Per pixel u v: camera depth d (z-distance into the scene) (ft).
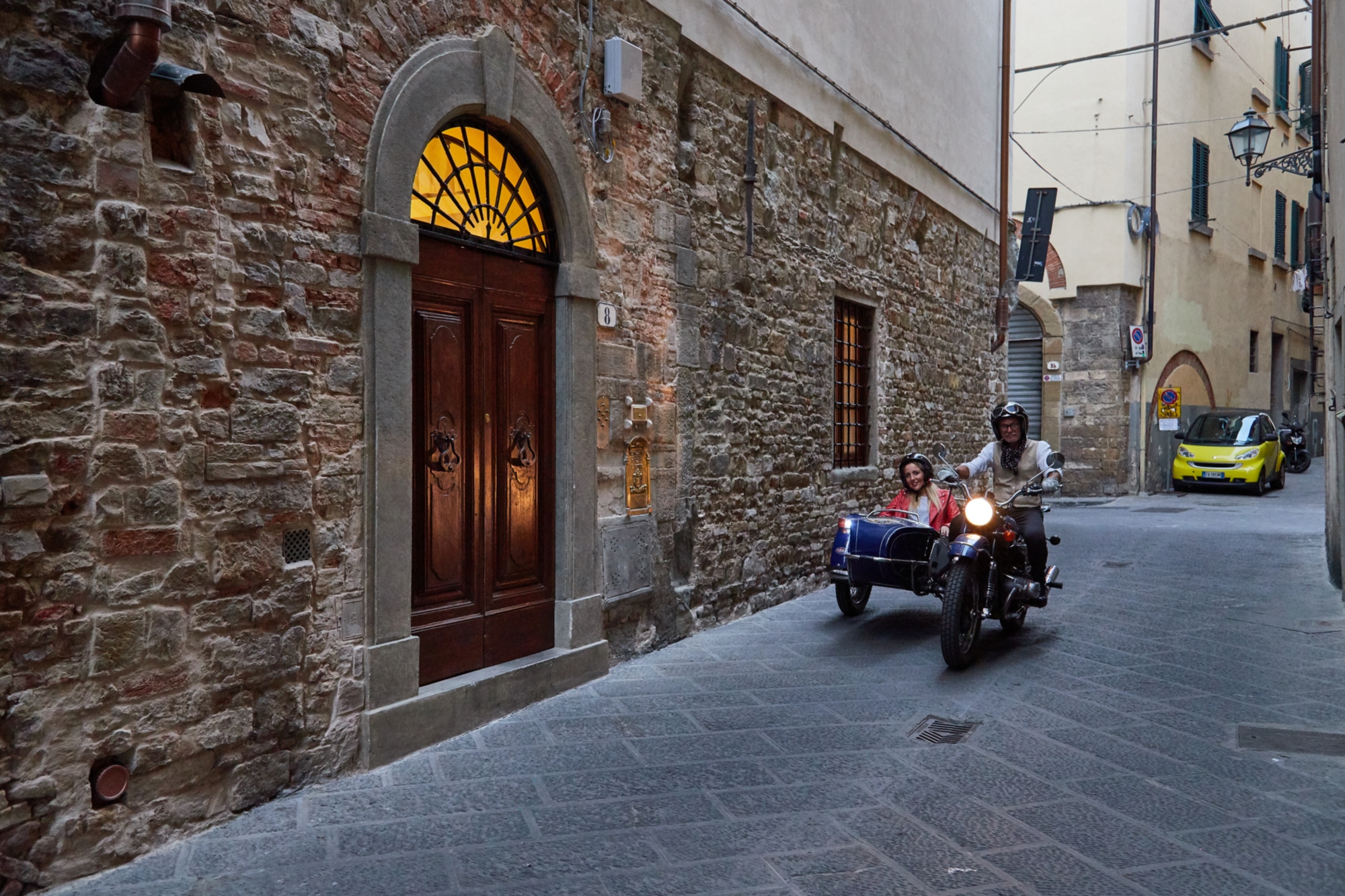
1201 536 40.40
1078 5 60.90
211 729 11.49
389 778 13.25
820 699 17.13
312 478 12.80
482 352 16.15
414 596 14.90
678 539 21.52
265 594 12.12
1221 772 13.55
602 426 18.81
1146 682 18.29
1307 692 17.53
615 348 19.16
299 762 12.67
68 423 10.02
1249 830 11.62
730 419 23.36
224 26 11.55
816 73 27.04
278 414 12.26
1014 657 20.22
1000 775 13.46
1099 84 60.64
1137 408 62.64
